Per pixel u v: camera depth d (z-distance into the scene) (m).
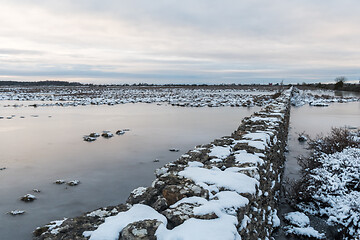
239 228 2.98
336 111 26.83
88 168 9.00
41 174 8.42
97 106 30.70
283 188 7.22
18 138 13.55
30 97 44.62
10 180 7.91
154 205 3.28
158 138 13.61
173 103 34.28
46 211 6.10
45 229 5.02
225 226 2.64
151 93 62.09
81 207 6.30
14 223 5.57
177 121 19.36
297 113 25.33
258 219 3.99
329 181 6.49
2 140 13.08
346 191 6.31
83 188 7.37
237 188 3.55
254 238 3.65
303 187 6.68
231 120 19.80
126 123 18.47
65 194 6.98
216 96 49.19
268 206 5.05
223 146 5.84
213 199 3.23
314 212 6.14
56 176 8.26
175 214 2.91
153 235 2.47
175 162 4.99
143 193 3.73
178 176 3.96
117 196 6.90
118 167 9.12
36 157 10.23
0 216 5.84
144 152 10.98
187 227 2.60
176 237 2.44
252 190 3.60
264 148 5.40
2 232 5.24
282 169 8.95
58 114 23.11
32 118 20.56
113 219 2.90
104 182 7.80
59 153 10.78
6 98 42.31
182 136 14.09
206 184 3.64
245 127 7.98
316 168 7.32
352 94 59.38
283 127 10.32
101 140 13.16
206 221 2.73
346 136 8.34
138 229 2.55
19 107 28.80
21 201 6.55
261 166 4.57
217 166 4.48
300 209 6.35
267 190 4.98
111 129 16.16
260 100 36.97
